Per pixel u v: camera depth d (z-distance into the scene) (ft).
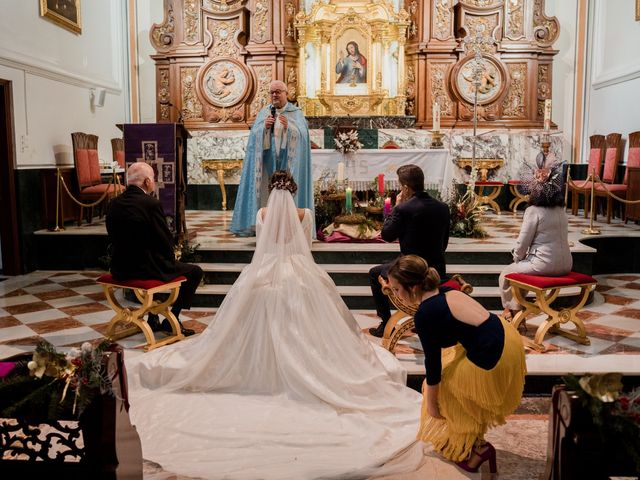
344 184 28.84
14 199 26.99
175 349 14.74
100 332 18.69
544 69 41.06
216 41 40.37
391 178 29.30
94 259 28.50
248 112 40.55
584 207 36.45
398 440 11.60
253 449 11.26
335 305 14.24
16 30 27.55
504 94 40.24
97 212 35.06
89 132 35.60
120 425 8.73
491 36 40.24
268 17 39.88
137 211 16.55
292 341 13.39
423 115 40.83
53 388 8.35
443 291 10.84
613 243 27.99
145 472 10.46
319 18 39.70
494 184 35.83
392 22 39.65
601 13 39.47
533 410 13.89
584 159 41.32
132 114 41.98
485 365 10.33
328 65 40.14
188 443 11.50
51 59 31.09
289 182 14.44
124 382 9.23
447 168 29.04
